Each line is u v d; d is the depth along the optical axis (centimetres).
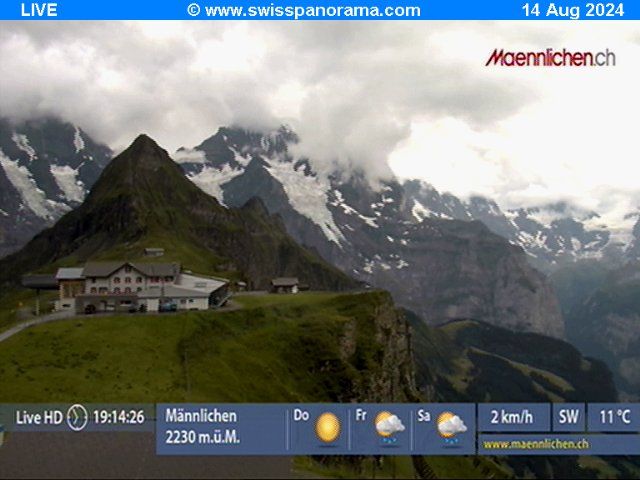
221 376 11819
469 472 11394
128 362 11388
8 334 12300
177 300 15362
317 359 14362
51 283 19912
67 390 10000
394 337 18275
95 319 13350
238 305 16338
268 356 13775
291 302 17100
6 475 7050
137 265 16312
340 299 17738
